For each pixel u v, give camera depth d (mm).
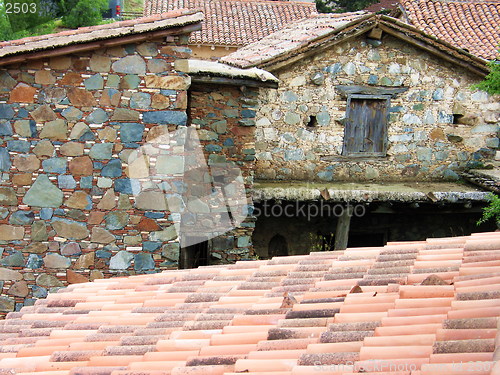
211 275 5336
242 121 8617
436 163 10648
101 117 6926
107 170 7047
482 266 4059
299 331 3527
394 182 10523
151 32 6684
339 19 10547
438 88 10391
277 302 4215
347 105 10070
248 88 8562
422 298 3645
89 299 5082
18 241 7160
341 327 3451
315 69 9844
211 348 3520
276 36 11336
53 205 7086
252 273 5156
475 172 10539
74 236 7172
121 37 6637
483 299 3383
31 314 4809
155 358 3582
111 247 7230
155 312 4535
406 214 11320
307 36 9805
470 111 10547
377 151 10422
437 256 4570
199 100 8523
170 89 6945
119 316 4508
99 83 6844
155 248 7277
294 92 9844
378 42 9914
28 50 6477
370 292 3986
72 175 7031
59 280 7262
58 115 6875
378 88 10156
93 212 7129
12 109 6828
